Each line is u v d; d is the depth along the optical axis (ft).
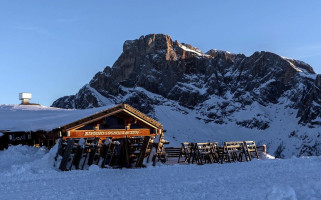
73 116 87.66
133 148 79.41
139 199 37.17
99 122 81.66
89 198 38.70
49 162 69.00
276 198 31.96
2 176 58.59
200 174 58.70
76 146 69.97
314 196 34.04
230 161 87.71
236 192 38.60
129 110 83.56
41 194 42.16
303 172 54.44
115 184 48.88
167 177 55.67
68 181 52.85
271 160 81.56
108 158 77.92
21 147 80.74
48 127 80.69
